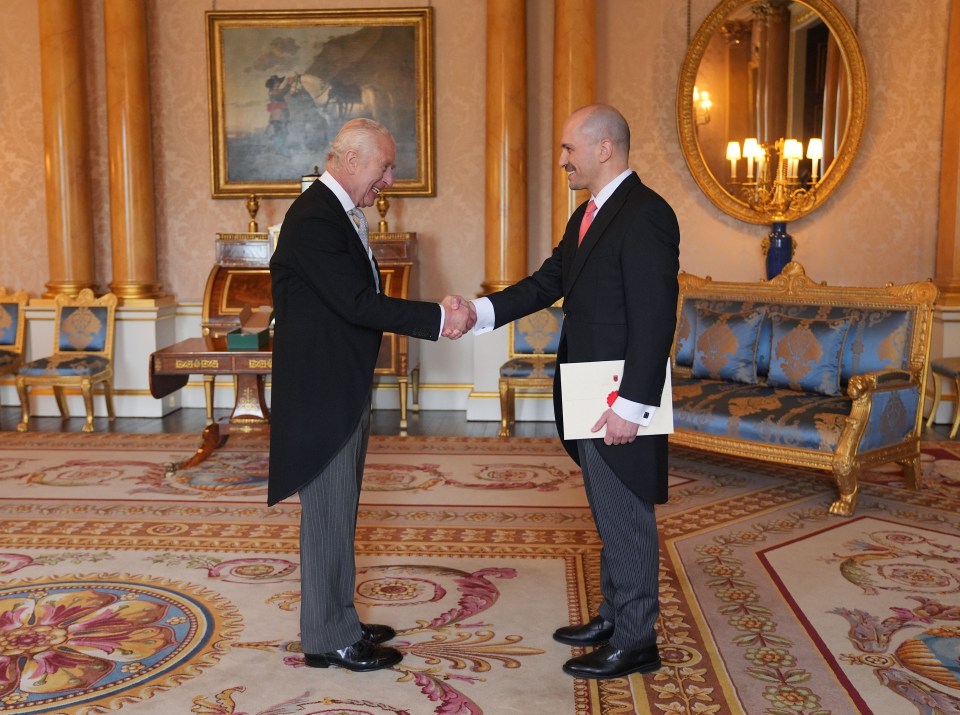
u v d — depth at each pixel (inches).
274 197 292.5
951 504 184.4
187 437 247.3
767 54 276.8
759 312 215.0
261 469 212.1
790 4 275.4
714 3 279.9
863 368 198.5
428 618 127.6
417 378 286.4
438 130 288.7
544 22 281.1
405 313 108.3
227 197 291.3
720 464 216.7
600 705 103.0
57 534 164.6
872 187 283.0
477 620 127.0
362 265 108.6
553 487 196.5
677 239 104.7
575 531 166.4
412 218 291.6
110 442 241.4
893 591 137.9
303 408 106.3
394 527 168.7
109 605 132.0
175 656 115.6
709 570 146.7
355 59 285.1
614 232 105.1
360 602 133.2
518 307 121.0
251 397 217.5
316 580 109.2
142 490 193.9
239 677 110.0
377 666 111.7
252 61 286.5
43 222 297.1
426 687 107.4
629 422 102.3
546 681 109.0
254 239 277.0
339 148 107.8
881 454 184.5
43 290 298.8
